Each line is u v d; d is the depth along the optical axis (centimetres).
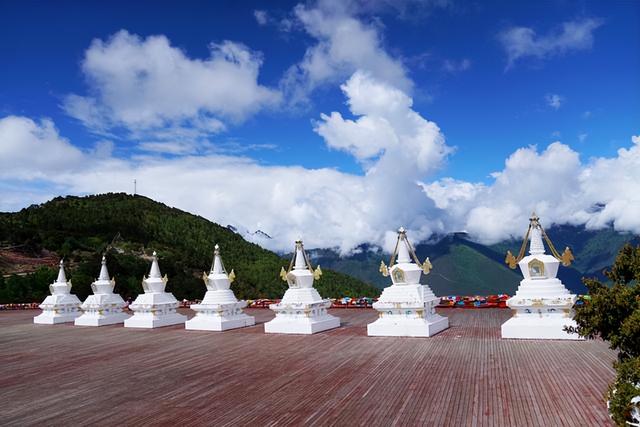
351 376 1328
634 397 738
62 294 3281
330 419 979
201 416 1041
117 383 1385
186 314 3394
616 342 866
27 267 5881
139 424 1012
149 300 2759
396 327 1977
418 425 920
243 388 1255
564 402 1003
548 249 2064
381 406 1046
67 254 6400
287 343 1952
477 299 2872
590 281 953
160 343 2120
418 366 1406
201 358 1712
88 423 1036
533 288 1795
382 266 2136
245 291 5300
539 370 1280
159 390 1280
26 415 1112
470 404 1027
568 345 1595
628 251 959
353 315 2867
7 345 2261
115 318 3047
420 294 2014
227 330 2444
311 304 2211
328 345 1852
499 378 1221
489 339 1784
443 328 2080
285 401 1120
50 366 1695
